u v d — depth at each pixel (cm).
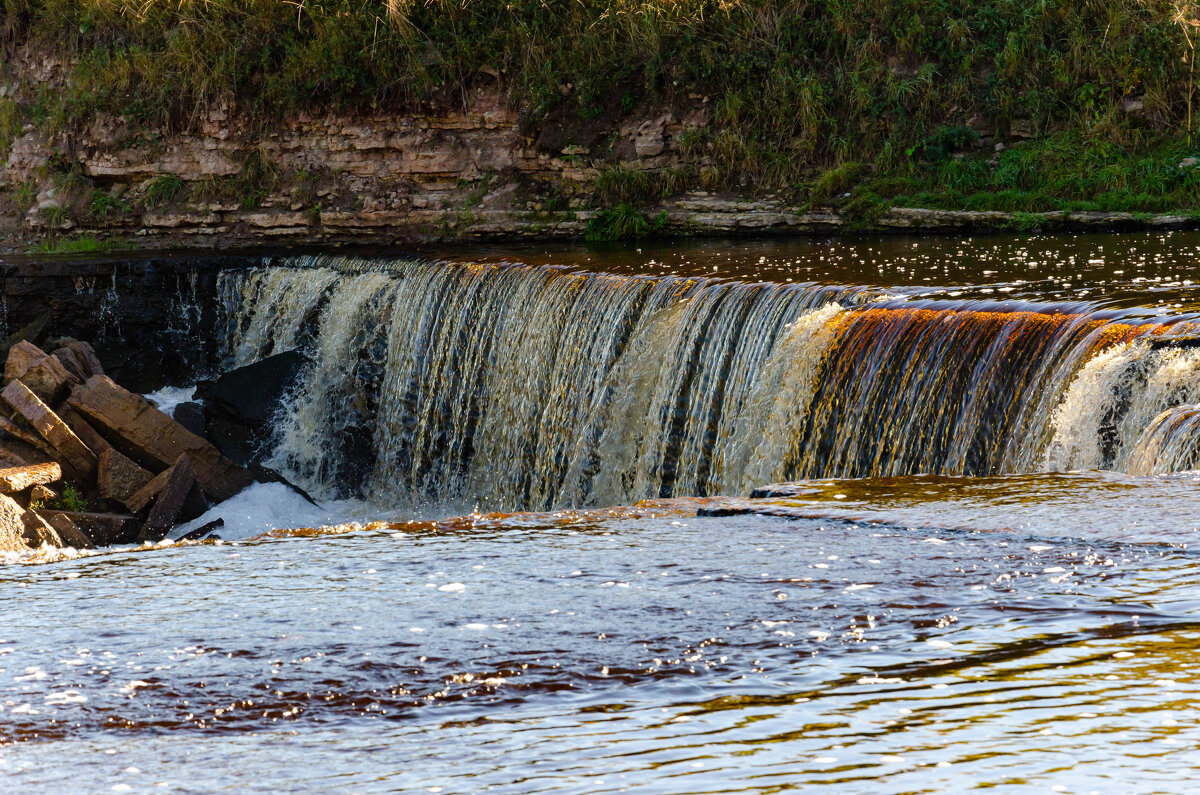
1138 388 1533
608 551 884
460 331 2970
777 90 4031
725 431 2280
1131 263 2464
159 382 3603
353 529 1041
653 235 3878
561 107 4109
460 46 4128
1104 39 3819
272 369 3219
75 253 4006
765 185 3938
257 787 445
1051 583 729
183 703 567
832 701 528
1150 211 3341
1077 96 3784
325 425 3203
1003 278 2302
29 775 472
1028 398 1712
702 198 3928
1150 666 553
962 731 471
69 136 4319
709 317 2362
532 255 3325
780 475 2094
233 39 4297
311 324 3347
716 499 1125
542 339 2745
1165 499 979
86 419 2853
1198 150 3525
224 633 688
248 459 3148
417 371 3062
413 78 4138
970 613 669
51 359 2952
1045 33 3956
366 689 581
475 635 664
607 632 662
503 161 4122
